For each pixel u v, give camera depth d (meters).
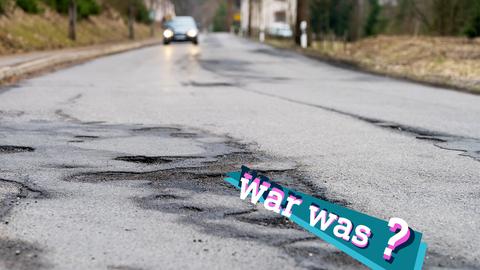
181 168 4.57
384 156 5.12
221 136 5.98
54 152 5.13
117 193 3.87
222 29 161.12
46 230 3.14
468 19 26.84
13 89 10.46
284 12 78.75
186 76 13.66
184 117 7.29
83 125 6.60
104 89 10.62
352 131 6.39
